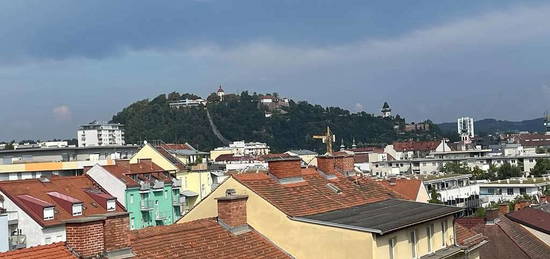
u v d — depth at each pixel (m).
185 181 107.25
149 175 90.62
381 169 163.25
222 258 23.02
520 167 152.50
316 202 28.12
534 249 38.03
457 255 29.50
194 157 129.88
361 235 23.94
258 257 24.19
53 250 18.66
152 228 22.98
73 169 102.75
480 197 114.88
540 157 156.75
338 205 28.73
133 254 20.64
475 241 32.69
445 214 28.39
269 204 25.97
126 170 87.12
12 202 66.31
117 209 76.75
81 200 74.06
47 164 101.00
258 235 25.88
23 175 98.94
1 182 69.25
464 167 152.62
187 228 23.88
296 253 25.25
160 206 89.62
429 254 27.78
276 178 29.09
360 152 186.50
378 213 27.52
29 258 18.05
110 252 19.72
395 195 34.16
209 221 25.19
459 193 108.00
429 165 165.62
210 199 28.17
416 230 26.94
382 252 24.23
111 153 133.38
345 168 35.84
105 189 82.25
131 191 83.88
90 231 18.97
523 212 43.97
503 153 174.88
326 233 24.72
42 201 67.31
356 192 31.94
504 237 37.72
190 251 22.52
